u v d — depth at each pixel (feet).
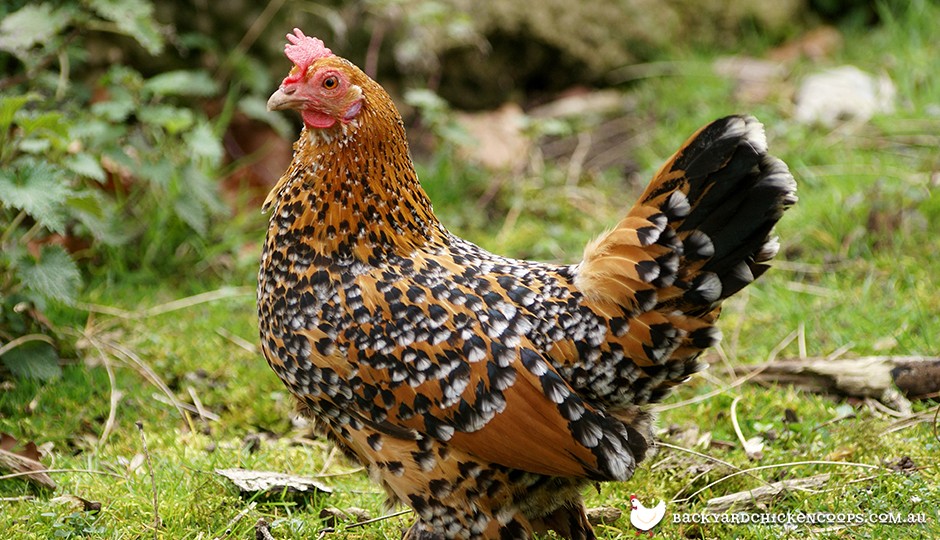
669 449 14.83
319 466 15.01
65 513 13.09
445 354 11.13
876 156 23.20
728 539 12.89
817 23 31.04
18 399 16.08
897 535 12.43
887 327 17.74
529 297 11.48
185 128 20.76
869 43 29.04
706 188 10.60
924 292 18.63
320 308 11.43
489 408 11.02
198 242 20.83
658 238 10.75
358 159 11.59
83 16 19.30
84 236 19.80
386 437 11.50
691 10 29.58
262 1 23.45
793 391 16.31
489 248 21.71
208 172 21.54
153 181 20.12
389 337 11.22
